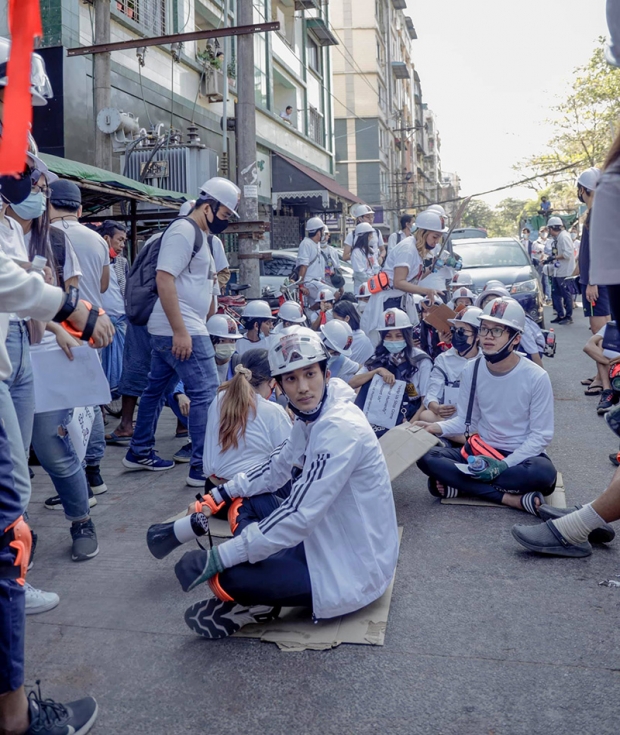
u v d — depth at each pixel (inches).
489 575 135.0
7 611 81.1
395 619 119.2
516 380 173.6
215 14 667.4
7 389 103.0
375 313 286.8
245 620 118.3
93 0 430.0
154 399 207.8
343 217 1004.6
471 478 173.6
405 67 1841.8
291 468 131.4
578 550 141.0
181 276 188.9
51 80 424.5
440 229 272.7
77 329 90.8
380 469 118.6
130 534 161.0
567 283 548.7
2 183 107.8
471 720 92.7
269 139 837.8
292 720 94.1
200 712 96.5
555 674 102.0
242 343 260.7
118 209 401.7
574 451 220.4
